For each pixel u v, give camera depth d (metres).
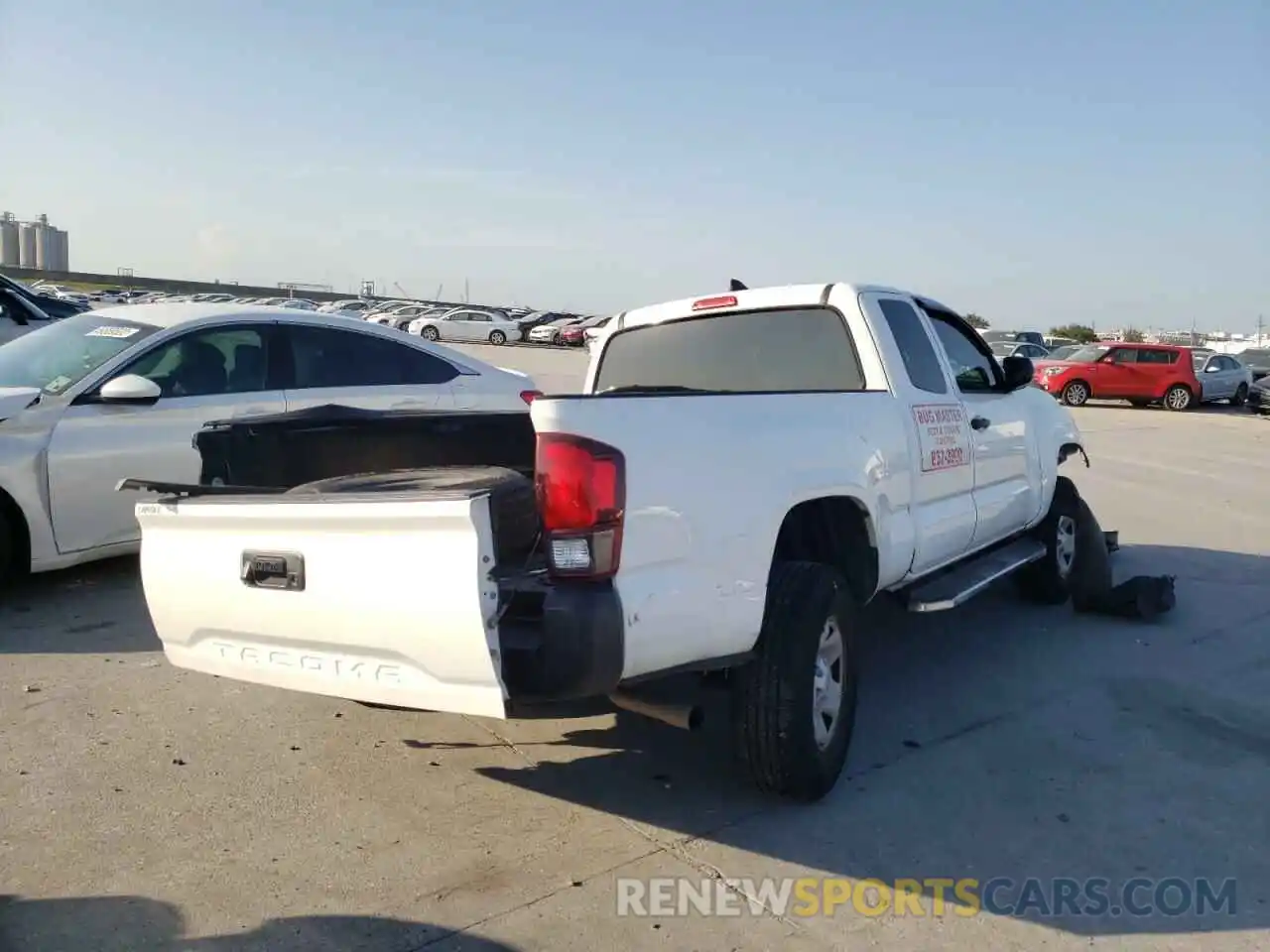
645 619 3.33
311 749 4.43
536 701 3.23
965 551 5.66
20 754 4.30
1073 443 7.05
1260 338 66.31
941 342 5.67
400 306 65.81
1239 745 4.62
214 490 3.98
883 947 3.11
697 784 4.15
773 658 3.78
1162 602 6.59
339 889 3.36
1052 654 5.91
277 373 7.30
